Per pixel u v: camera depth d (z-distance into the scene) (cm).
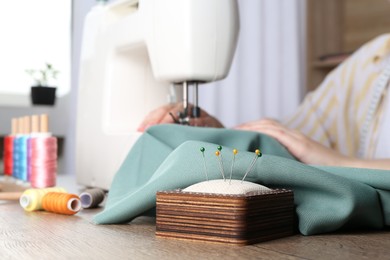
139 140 73
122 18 100
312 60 180
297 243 55
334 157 85
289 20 210
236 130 73
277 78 209
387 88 124
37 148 91
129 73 99
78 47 163
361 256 50
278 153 74
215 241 55
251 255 51
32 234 60
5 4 162
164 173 62
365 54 133
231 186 57
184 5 84
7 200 86
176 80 87
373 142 121
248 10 204
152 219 69
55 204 72
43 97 155
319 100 133
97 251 52
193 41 84
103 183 98
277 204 58
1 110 152
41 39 167
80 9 162
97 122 100
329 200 61
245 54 203
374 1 184
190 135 72
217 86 195
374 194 62
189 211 56
